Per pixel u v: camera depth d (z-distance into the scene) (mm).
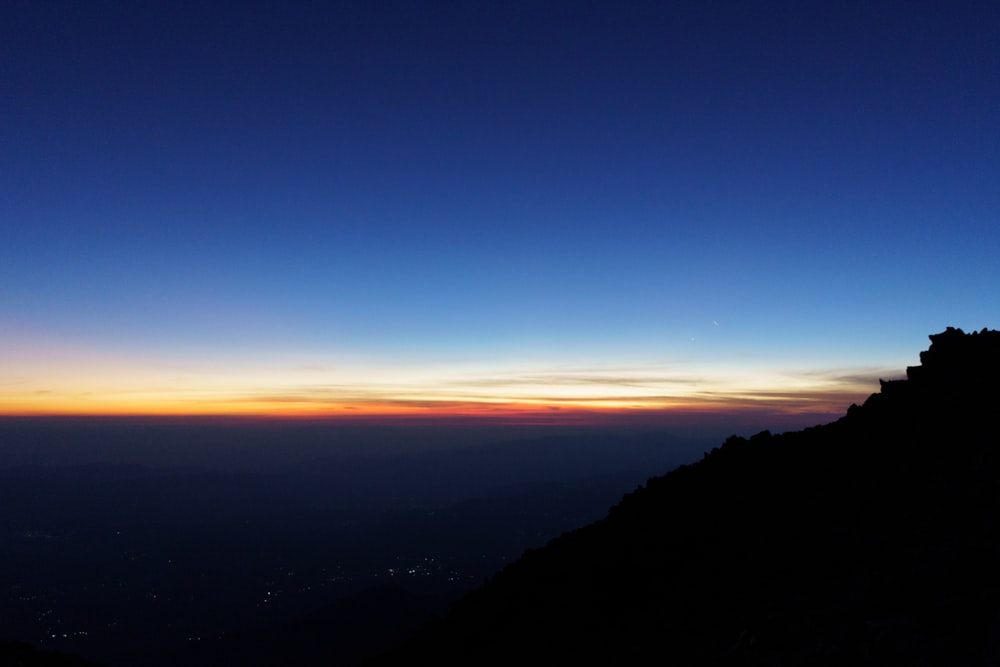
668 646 14477
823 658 10633
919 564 12180
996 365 19453
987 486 13852
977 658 9047
